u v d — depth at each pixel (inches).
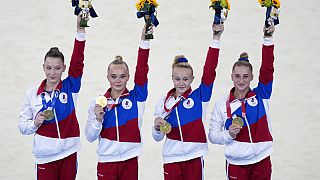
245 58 1112.8
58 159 1099.3
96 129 1075.3
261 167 1103.0
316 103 1673.2
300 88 1755.7
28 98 1105.4
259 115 1101.7
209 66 1101.7
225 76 1808.6
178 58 1112.8
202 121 1109.1
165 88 1750.7
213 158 1435.8
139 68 1103.6
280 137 1513.3
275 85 1769.2
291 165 1386.6
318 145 1473.9
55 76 1089.4
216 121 1119.0
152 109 1642.5
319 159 1411.2
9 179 1328.7
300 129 1550.2
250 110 1101.7
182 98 1108.5
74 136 1104.8
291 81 1791.3
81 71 1109.1
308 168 1373.0
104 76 1823.3
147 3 1087.6
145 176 1352.1
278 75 1825.8
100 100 1061.8
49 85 1104.8
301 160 1409.9
